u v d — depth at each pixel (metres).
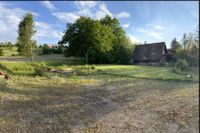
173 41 50.28
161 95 12.94
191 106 10.46
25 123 6.74
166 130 7.50
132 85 16.08
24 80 11.84
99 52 34.19
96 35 32.25
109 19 39.56
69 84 14.17
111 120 8.14
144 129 7.49
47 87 12.09
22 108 7.77
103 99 11.13
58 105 9.13
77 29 24.47
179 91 14.36
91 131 7.05
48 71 16.53
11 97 8.32
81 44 29.08
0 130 6.05
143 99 11.66
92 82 16.08
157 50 50.44
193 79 20.59
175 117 8.78
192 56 33.16
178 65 30.14
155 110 9.70
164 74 24.84
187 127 7.82
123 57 43.12
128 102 10.90
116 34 41.62
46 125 6.96
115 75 21.38
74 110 8.77
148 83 17.48
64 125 7.19
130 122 8.08
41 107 8.37
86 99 10.81
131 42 45.81
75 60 28.53
